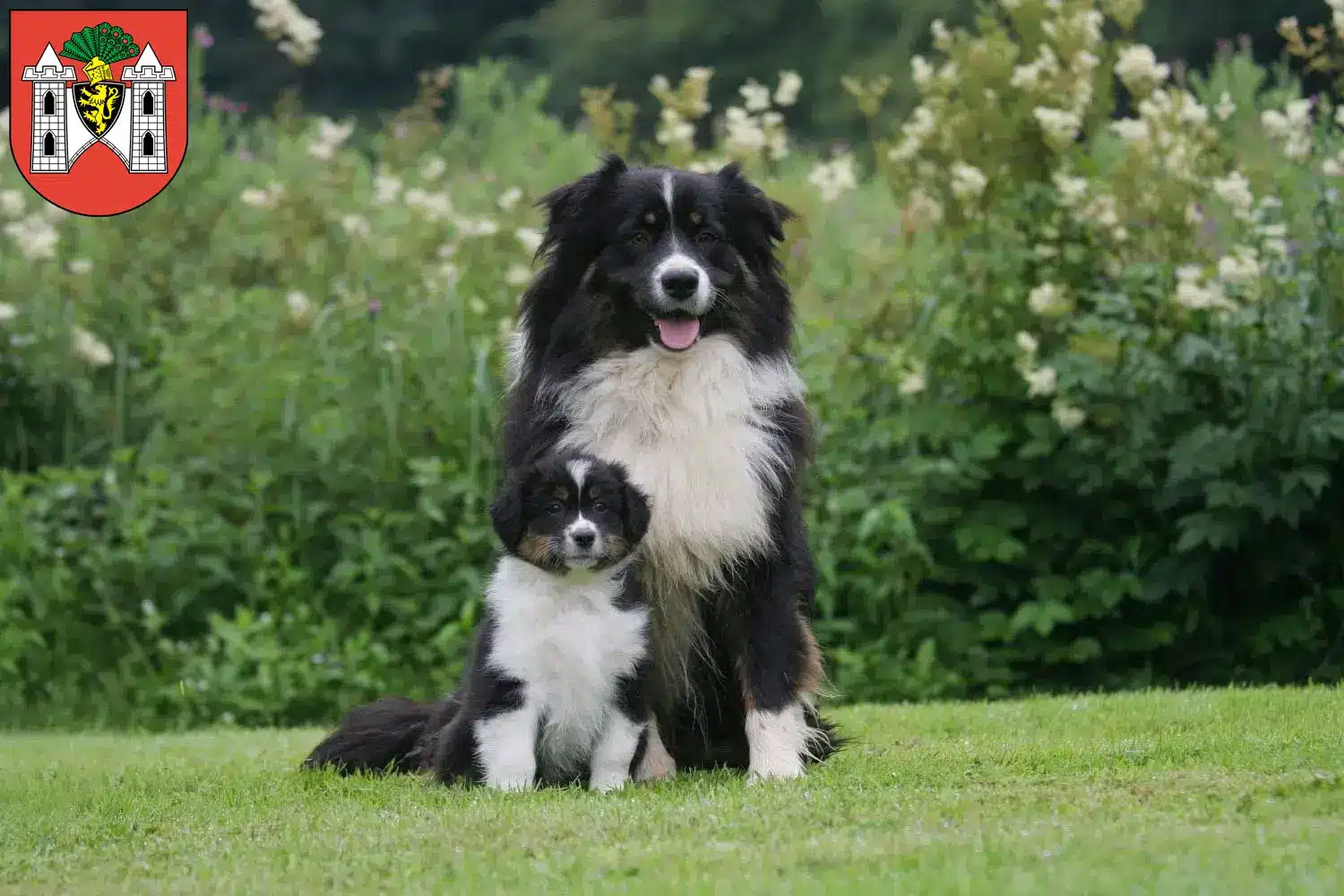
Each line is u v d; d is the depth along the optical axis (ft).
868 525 37.19
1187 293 34.91
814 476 37.58
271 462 40.37
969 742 24.90
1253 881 13.30
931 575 38.27
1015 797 18.16
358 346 41.65
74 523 41.32
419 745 24.18
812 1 96.32
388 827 17.95
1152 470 36.99
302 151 52.49
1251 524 35.68
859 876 14.12
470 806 19.02
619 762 22.06
